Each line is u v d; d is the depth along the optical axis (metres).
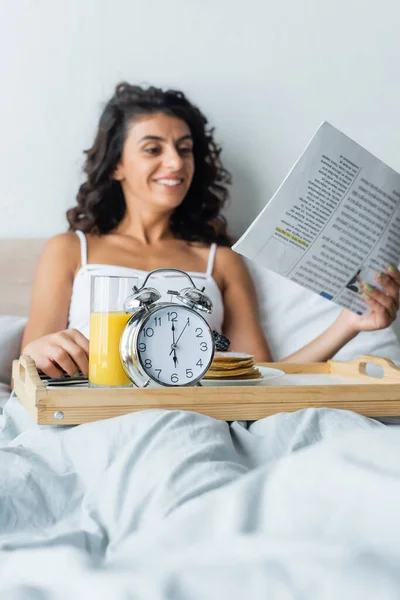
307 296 2.05
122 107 1.97
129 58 2.07
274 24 2.12
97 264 1.95
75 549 0.65
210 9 2.09
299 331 2.02
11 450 0.98
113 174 2.01
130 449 0.90
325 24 2.15
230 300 2.03
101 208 2.02
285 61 2.13
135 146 1.96
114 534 0.80
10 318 1.89
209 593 0.53
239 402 1.13
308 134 2.16
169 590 0.53
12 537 0.80
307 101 2.16
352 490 0.58
